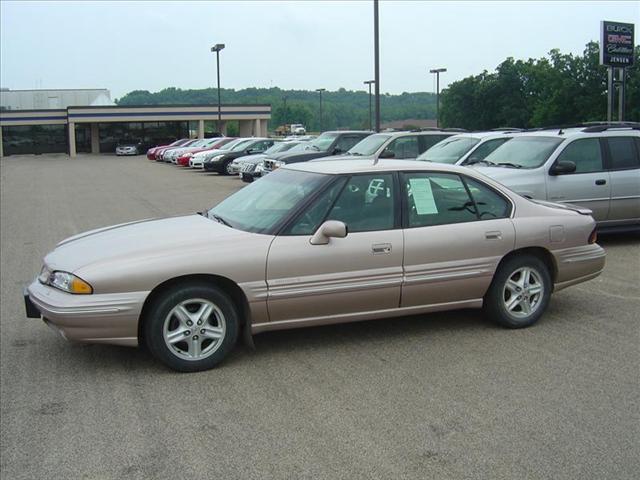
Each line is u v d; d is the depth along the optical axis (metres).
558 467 3.43
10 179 29.22
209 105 61.44
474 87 59.34
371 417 4.04
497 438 3.75
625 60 19.64
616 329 5.75
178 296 4.71
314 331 5.76
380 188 5.35
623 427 3.87
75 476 3.43
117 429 3.95
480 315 6.21
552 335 5.60
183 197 19.00
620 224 9.57
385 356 5.12
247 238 4.94
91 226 13.43
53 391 4.56
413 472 3.40
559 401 4.24
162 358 4.75
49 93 82.00
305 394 4.41
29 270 9.09
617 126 10.20
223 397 4.38
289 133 86.81
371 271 5.14
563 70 46.75
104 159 51.06
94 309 4.53
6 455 3.67
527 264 5.75
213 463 3.53
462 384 4.54
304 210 5.09
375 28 21.72
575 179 9.15
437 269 5.36
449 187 5.59
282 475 3.39
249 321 4.93
